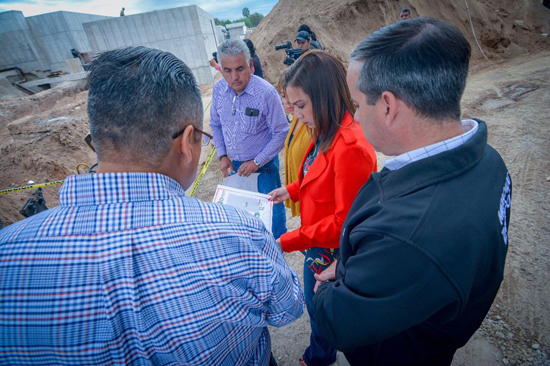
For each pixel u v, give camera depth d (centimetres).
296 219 334
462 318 73
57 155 652
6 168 614
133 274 50
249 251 61
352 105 116
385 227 62
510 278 221
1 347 50
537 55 897
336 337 73
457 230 56
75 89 1457
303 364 180
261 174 261
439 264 56
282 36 849
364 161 110
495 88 673
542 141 403
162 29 1488
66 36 1809
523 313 195
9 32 1761
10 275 49
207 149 602
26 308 48
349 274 69
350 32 926
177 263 53
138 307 50
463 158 61
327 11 939
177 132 62
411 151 69
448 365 86
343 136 112
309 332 210
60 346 49
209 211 60
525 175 341
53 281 48
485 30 963
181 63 66
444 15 975
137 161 60
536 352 173
